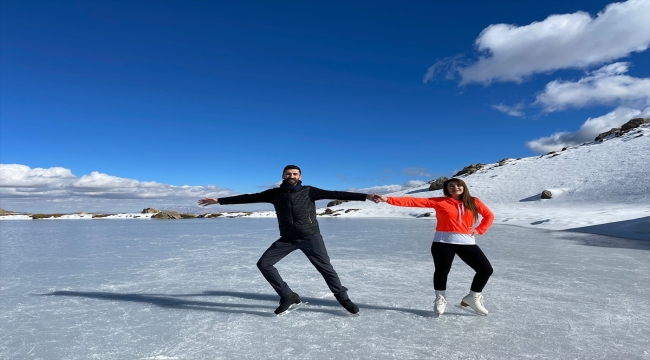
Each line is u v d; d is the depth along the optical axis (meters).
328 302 4.43
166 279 5.86
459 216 3.67
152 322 3.76
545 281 5.41
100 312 4.12
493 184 40.97
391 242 11.05
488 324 3.57
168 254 8.67
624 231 11.73
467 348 2.98
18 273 6.46
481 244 9.89
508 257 7.64
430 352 2.91
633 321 3.63
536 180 38.09
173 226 19.83
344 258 7.88
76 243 11.29
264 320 3.78
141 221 26.47
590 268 6.41
